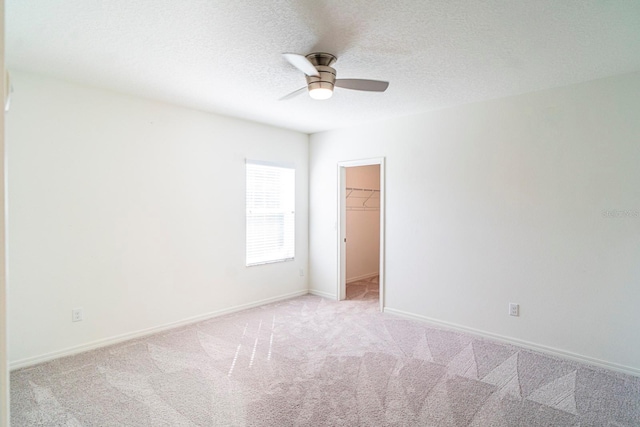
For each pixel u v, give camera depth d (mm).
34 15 1956
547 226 3143
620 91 2781
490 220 3479
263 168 4613
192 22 2037
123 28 2115
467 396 2406
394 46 2330
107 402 2309
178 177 3742
